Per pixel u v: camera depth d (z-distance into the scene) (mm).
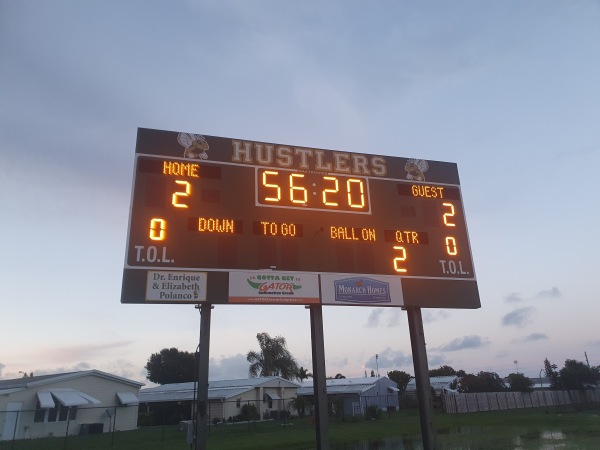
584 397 67188
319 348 15086
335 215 16516
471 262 17703
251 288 14703
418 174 18297
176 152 15484
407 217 17469
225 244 14906
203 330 14109
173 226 14594
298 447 23672
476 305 17141
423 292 16672
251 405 46625
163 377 81062
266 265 15102
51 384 35688
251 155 16266
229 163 15906
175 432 35094
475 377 70938
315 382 14836
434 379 70875
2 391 33406
